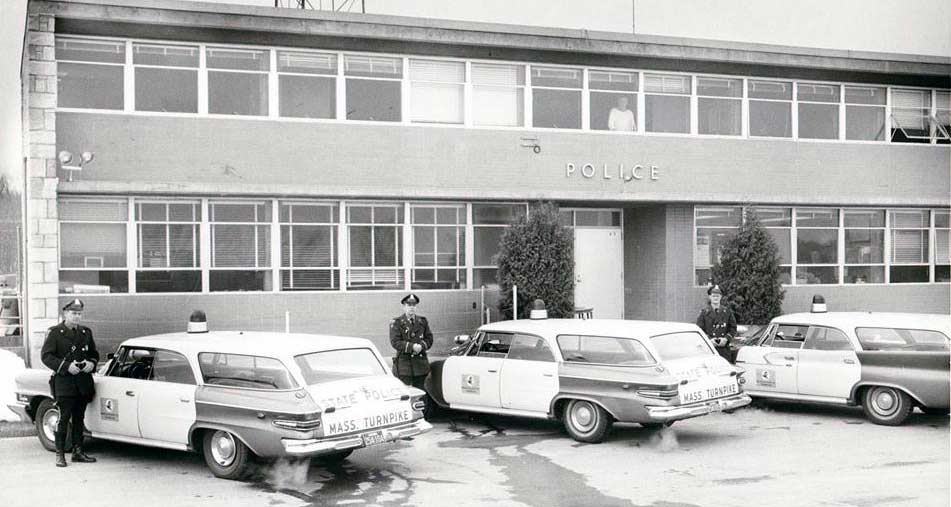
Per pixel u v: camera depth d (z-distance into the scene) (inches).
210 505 365.7
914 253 945.5
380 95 766.5
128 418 434.6
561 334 501.7
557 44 792.9
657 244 861.2
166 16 692.7
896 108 931.3
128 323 700.0
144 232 710.5
